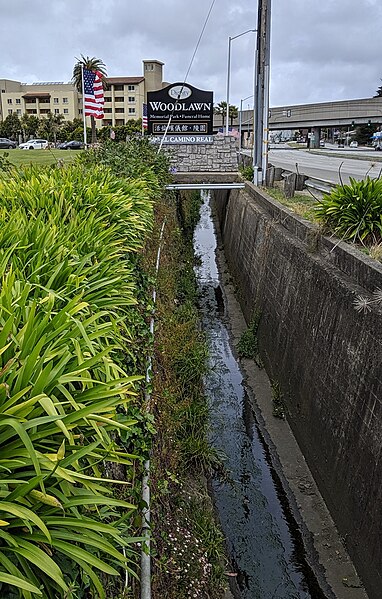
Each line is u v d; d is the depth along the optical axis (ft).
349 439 18.17
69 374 7.94
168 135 57.72
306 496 20.48
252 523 18.98
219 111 206.28
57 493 7.14
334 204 24.53
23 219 14.75
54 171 24.91
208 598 13.69
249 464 22.43
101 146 39.47
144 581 10.48
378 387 16.35
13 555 6.66
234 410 26.63
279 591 16.28
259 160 52.80
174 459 18.08
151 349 19.10
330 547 17.89
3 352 7.70
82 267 13.03
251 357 32.78
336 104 158.71
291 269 28.25
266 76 48.16
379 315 17.07
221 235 70.28
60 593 6.96
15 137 175.01
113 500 7.48
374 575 15.42
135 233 20.65
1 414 6.80
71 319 8.80
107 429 9.32
